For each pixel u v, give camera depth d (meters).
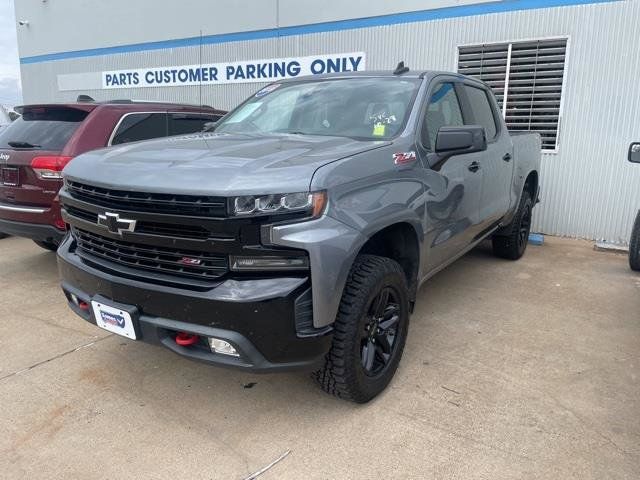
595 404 3.16
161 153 3.03
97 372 3.52
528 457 2.67
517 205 5.84
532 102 7.70
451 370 3.55
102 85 13.02
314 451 2.72
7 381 3.40
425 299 4.94
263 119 4.12
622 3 6.84
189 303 2.56
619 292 5.23
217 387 3.34
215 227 2.49
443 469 2.58
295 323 2.55
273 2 9.74
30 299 4.86
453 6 7.97
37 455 2.69
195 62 11.14
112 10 12.28
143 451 2.72
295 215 2.54
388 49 8.65
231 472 2.57
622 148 7.18
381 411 3.07
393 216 3.04
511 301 4.92
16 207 4.91
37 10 13.92
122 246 2.83
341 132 3.68
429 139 3.72
